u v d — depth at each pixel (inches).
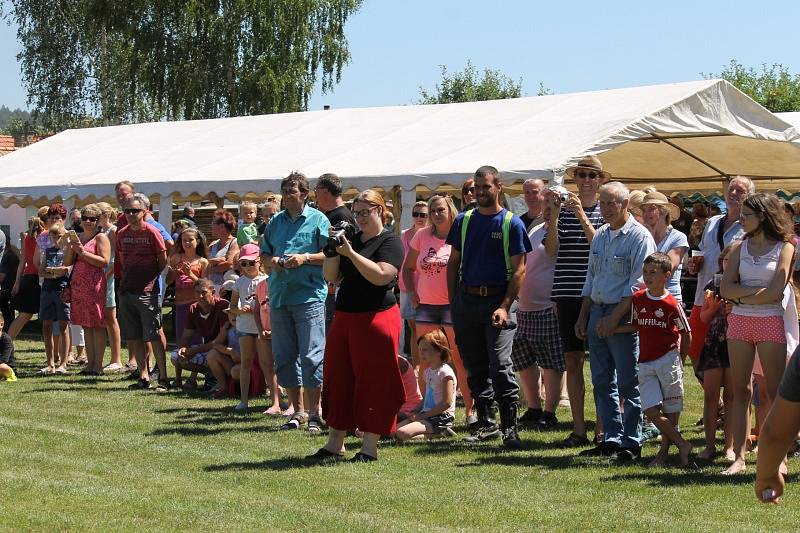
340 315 288.8
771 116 512.4
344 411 292.4
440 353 340.8
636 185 735.7
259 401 404.5
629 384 289.4
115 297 495.5
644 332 282.4
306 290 339.3
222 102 1407.5
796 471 273.0
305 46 1423.5
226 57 1397.6
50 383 458.0
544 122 531.8
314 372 340.2
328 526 215.3
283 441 321.1
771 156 629.0
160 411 381.7
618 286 287.3
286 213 344.5
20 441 315.3
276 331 345.7
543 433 339.0
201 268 452.8
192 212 836.6
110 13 1391.5
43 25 1542.8
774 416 116.3
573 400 317.4
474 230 316.8
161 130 753.0
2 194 671.1
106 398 414.0
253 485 255.9
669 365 281.4
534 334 350.6
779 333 261.1
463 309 319.3
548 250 319.9
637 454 291.6
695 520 222.8
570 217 318.3
